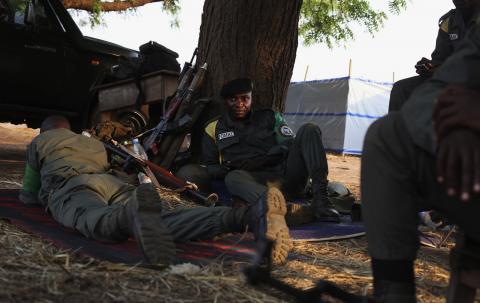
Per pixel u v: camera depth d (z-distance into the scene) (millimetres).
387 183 1583
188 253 2855
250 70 5305
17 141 11961
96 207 2990
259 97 5340
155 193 2525
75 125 8133
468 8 3174
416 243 1623
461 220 1520
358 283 2604
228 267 2648
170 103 5355
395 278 1600
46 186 3408
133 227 2535
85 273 2350
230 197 4664
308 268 2816
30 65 7512
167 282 2322
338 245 3486
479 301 2270
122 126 5227
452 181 1251
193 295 2207
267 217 2508
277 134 4531
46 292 2102
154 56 6133
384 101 16891
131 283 2277
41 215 3533
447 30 3492
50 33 7625
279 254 2551
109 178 3328
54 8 7703
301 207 3896
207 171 4672
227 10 5297
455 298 1756
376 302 1605
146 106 6211
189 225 2729
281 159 4465
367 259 3164
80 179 3252
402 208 1583
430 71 3588
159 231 2492
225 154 4543
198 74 5289
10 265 2373
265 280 1762
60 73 7754
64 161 3426
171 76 5914
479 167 1203
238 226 2643
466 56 1482
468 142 1229
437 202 1552
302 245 3416
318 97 17422
